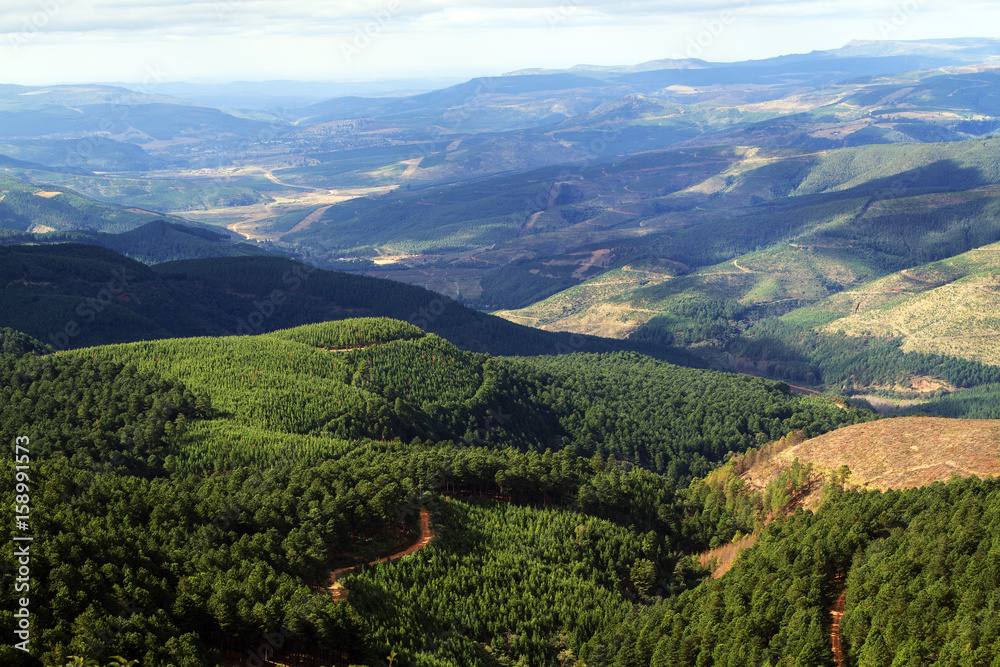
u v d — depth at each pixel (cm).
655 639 12244
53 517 12012
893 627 10431
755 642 11069
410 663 11656
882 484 15750
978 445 15575
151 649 10181
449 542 14775
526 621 13288
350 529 14425
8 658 9356
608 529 16112
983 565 10488
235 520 13738
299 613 11344
